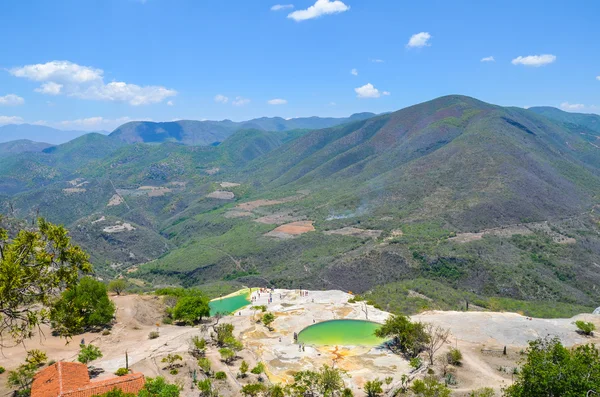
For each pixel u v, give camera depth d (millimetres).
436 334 71562
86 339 69750
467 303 127688
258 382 56562
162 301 100250
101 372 54969
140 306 91438
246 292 123625
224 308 108688
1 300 32344
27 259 35938
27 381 48312
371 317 89125
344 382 57031
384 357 67688
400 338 71188
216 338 73250
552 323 79062
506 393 41312
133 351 64625
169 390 45438
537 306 134750
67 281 37250
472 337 73250
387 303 127375
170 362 59906
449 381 56219
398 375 59812
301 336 79438
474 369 60375
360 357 67938
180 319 90062
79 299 72438
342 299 105562
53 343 65312
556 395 35969
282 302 104188
